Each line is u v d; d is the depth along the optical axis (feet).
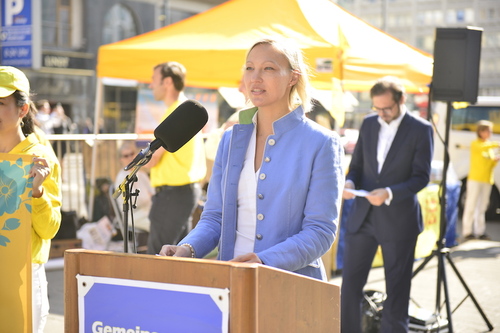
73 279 6.77
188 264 6.31
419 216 15.31
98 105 26.50
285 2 21.89
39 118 50.14
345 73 19.75
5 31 52.34
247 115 8.56
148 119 33.22
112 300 6.63
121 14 96.63
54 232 9.59
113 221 25.44
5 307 8.60
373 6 137.59
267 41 8.33
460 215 40.37
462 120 40.24
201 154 18.29
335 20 21.40
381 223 15.05
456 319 19.19
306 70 8.68
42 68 87.61
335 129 27.40
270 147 8.27
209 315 6.23
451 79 17.15
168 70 18.57
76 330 6.78
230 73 20.71
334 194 8.13
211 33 21.70
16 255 8.56
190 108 8.25
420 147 15.03
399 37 135.03
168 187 17.76
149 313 6.48
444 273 17.17
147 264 6.47
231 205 8.42
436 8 130.11
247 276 6.06
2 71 9.64
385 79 15.14
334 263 23.99
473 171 32.86
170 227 17.83
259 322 6.23
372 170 15.46
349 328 15.49
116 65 21.89
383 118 15.20
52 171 9.64
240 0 22.76
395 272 15.07
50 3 88.58
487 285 23.32
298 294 6.78
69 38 91.15
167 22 100.07
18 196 8.54
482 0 125.49
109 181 25.98
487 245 31.24
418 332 16.38
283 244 7.66
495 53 123.03
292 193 8.12
